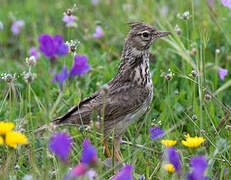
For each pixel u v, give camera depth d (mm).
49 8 19703
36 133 10547
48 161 9102
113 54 15992
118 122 11242
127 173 7566
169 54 14922
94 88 14086
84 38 16406
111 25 17500
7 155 10102
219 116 12016
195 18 15188
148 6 17625
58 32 17359
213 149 10250
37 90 13875
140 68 11562
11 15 18656
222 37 15727
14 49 17234
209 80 14305
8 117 11492
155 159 10430
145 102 11500
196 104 11844
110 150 11969
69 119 11109
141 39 11484
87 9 18906
